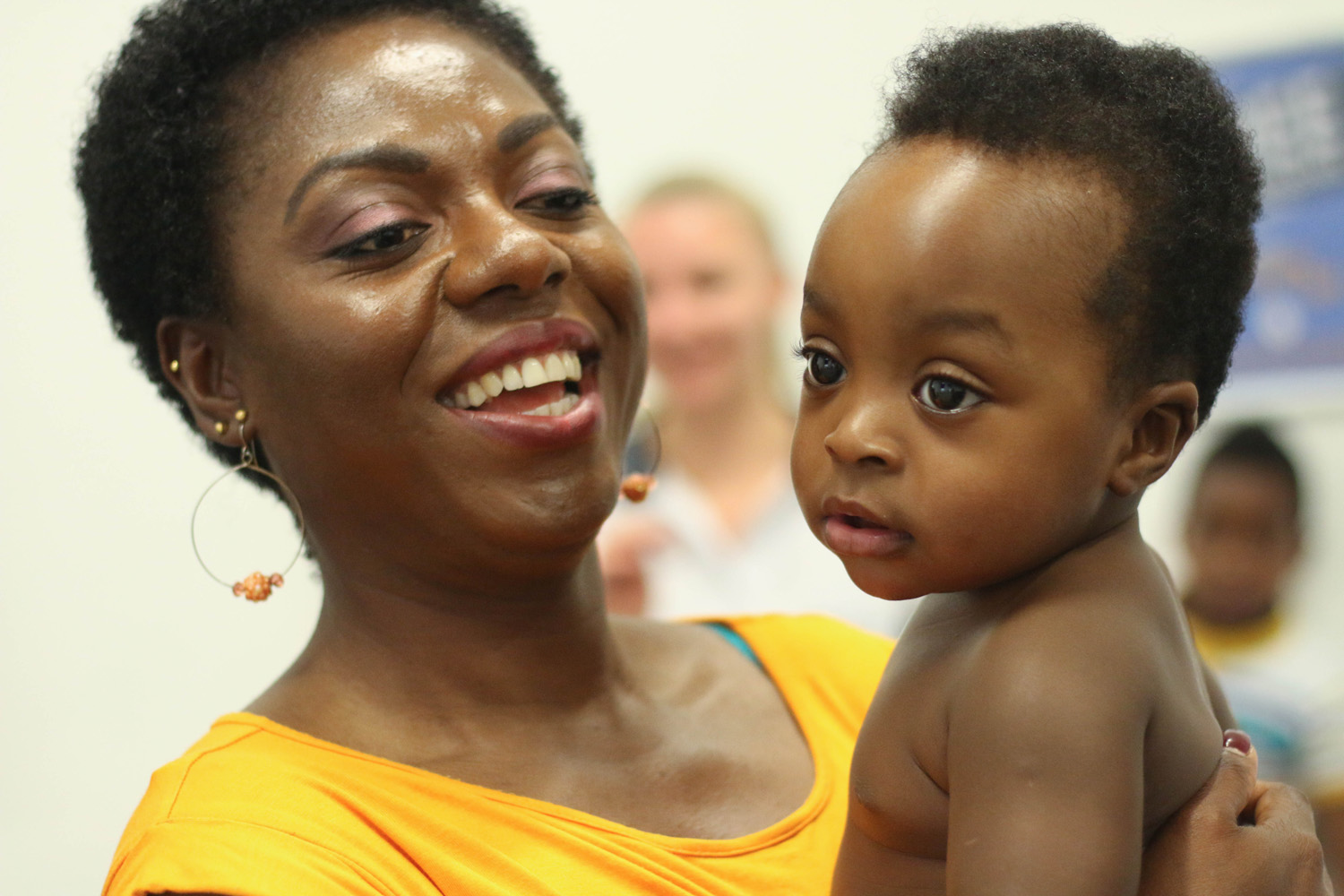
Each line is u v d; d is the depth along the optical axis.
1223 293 1.02
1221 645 3.33
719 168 3.85
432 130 1.28
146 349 1.47
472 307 1.25
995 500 0.96
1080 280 0.94
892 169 1.00
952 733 0.98
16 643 3.46
